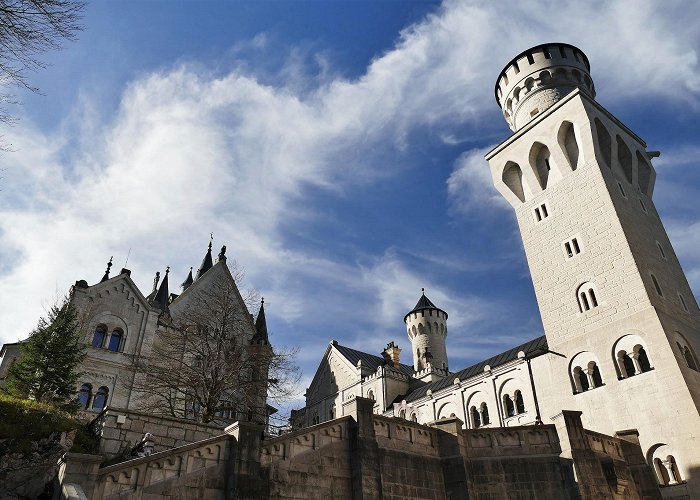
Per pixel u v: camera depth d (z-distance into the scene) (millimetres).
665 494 29703
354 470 19438
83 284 39375
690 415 30516
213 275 48688
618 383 34969
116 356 38156
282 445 18297
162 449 22078
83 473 14398
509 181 49188
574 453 21688
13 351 39375
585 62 53562
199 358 35625
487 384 47219
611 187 41625
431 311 80938
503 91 55375
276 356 36031
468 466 21750
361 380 65312
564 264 41938
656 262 40062
